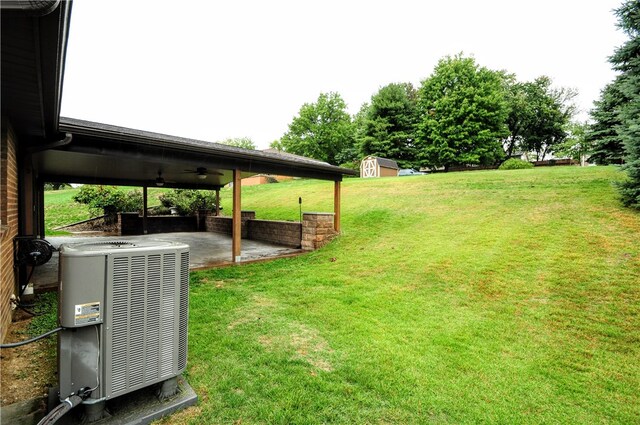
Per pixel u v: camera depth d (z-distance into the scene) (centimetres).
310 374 293
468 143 2791
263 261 752
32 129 425
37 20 183
